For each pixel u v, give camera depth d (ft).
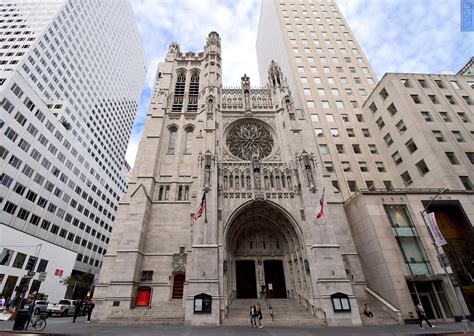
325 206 100.73
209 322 75.77
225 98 151.53
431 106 136.46
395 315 81.05
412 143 131.03
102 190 297.12
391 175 140.87
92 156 274.57
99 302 95.40
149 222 113.39
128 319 83.20
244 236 115.65
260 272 107.45
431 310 84.74
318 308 82.58
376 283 93.97
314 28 212.84
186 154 136.98
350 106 167.22
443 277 86.84
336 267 87.86
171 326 74.13
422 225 97.40
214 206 97.30
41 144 188.75
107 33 367.25
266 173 113.29
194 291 81.05
